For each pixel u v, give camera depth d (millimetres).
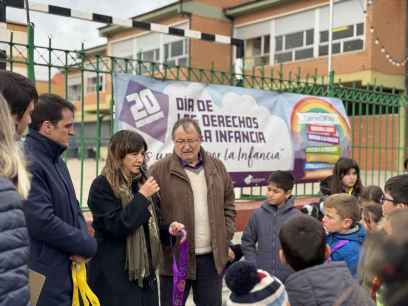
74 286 2365
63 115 2355
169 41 21094
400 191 2514
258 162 5352
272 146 5484
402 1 16234
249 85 5840
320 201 4090
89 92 17891
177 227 2980
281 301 1752
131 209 2609
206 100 4961
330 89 6352
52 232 2203
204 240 3242
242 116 5246
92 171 12984
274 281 1798
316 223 1973
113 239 2721
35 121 2320
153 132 4539
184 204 3197
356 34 16391
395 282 983
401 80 16344
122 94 4395
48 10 4832
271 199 3590
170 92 4695
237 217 5238
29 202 2146
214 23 20484
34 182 2197
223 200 3338
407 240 995
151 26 5848
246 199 5902
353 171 4230
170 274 3219
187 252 3105
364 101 6801
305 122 5848
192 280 3268
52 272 2240
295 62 18297
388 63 16062
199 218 3232
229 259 3436
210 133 4957
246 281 1757
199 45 19938
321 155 6000
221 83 5383
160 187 3250
